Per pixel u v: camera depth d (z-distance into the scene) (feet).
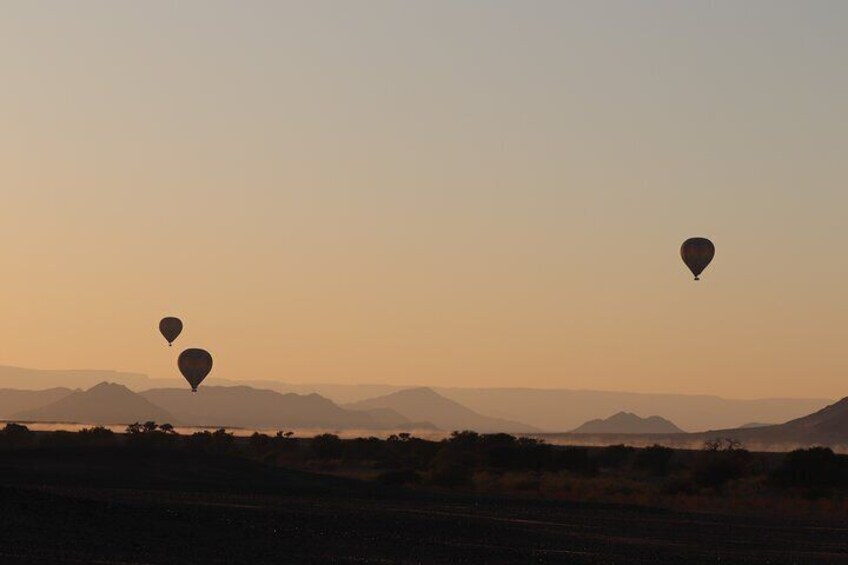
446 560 135.23
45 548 122.42
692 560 147.33
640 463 479.00
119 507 159.84
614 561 142.82
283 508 196.54
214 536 144.15
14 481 233.76
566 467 454.81
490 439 499.92
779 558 153.58
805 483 339.57
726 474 358.84
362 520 180.04
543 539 165.99
